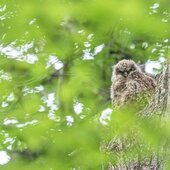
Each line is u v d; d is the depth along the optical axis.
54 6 9.55
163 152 9.65
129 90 12.51
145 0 9.33
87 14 9.54
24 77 12.57
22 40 11.70
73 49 13.00
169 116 9.72
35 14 9.91
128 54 16.02
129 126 10.06
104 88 14.84
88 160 10.17
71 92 13.52
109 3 9.08
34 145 10.93
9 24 10.85
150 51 15.44
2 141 11.97
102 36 12.45
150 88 12.70
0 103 12.15
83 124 10.57
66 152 10.53
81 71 13.81
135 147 9.87
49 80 14.11
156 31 9.93
